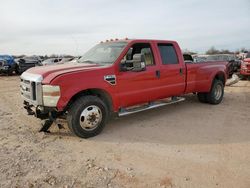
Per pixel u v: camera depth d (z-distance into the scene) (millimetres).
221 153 4156
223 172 3516
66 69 4801
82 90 4656
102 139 4793
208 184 3211
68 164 3732
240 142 4645
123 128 5461
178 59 6637
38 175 3393
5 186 3111
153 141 4699
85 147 4395
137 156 4043
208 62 7645
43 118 4832
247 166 3695
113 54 5473
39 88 4496
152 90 5918
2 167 3582
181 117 6348
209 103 7922
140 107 5859
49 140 4680
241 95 9734
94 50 6254
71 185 3166
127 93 5395
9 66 21688
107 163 3785
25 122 5781
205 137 4906
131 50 5773
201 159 3930
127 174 3457
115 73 5145
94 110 4848
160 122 5910
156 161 3863
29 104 5148
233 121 5996
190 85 6980
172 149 4328
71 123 4641
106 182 3246
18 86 13344
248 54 15828
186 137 4906
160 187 3143
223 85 8188
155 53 6074
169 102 6527
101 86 4902
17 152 4109
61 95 4402
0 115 6406
